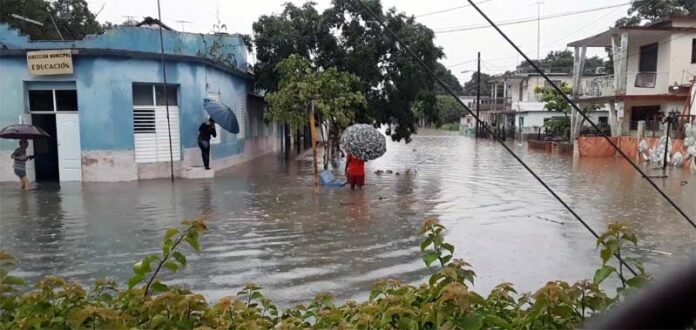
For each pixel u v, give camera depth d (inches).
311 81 652.7
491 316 111.4
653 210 450.0
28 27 1078.4
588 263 285.0
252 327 114.7
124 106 639.1
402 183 629.0
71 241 336.5
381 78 871.7
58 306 122.3
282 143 1226.0
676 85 1029.8
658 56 1096.2
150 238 343.6
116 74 633.0
